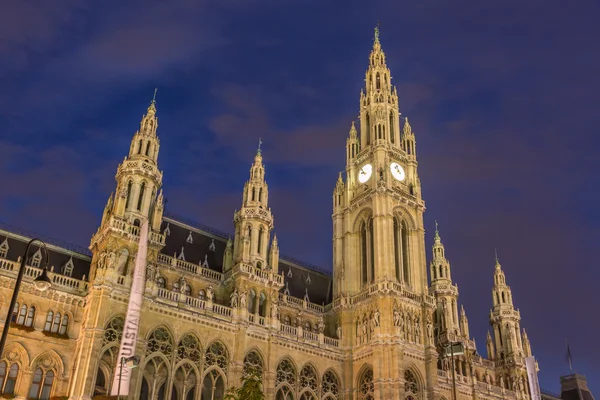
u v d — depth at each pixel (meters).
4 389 60.22
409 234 95.69
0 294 64.00
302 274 99.75
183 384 67.94
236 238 85.06
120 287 66.94
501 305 121.62
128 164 76.38
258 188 88.56
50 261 74.12
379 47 115.62
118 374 60.47
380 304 85.38
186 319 70.75
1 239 72.38
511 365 113.44
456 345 56.53
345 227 98.50
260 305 80.88
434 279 116.00
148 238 72.19
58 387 62.94
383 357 81.50
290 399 77.94
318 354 83.31
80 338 64.44
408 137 105.50
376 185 94.25
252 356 75.81
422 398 82.62
